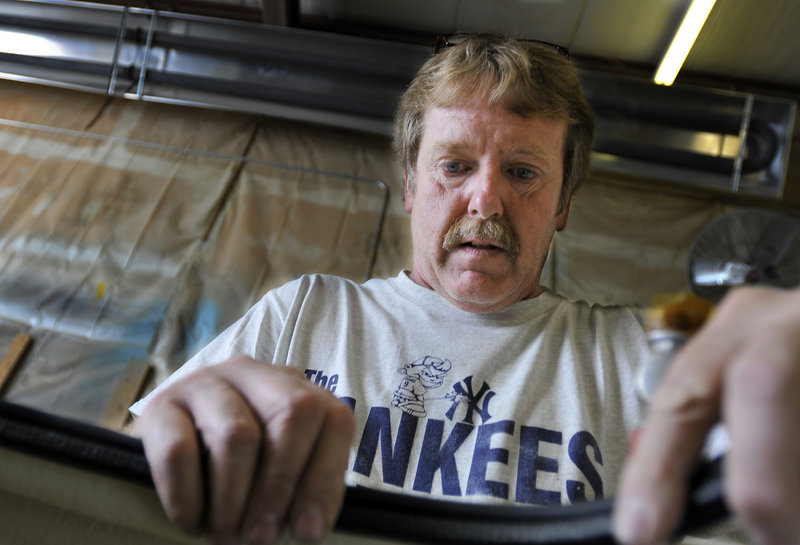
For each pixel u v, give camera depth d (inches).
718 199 211.6
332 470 14.8
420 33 222.8
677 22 197.9
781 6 186.4
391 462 35.2
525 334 40.9
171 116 223.5
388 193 209.0
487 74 43.7
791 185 208.5
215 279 191.2
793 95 215.3
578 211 205.5
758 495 8.7
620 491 10.5
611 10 198.4
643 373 13.6
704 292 146.0
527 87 43.1
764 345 9.3
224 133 220.4
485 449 35.0
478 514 12.9
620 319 42.2
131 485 14.8
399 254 198.8
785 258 144.3
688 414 10.2
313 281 44.7
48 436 15.0
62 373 173.8
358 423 36.8
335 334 41.5
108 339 179.9
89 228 199.2
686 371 10.5
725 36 202.2
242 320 43.5
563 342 40.6
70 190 206.4
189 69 215.5
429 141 45.1
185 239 198.2
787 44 200.1
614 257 198.1
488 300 41.7
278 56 212.8
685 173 204.2
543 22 207.8
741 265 144.6
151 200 205.8
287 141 218.5
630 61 215.2
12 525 15.2
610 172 207.9
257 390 16.3
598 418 37.0
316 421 15.2
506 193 42.6
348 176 211.6
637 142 202.8
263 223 202.1
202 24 215.9
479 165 43.1
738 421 9.1
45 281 189.3
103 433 15.4
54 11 219.5
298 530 14.0
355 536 14.0
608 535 11.2
